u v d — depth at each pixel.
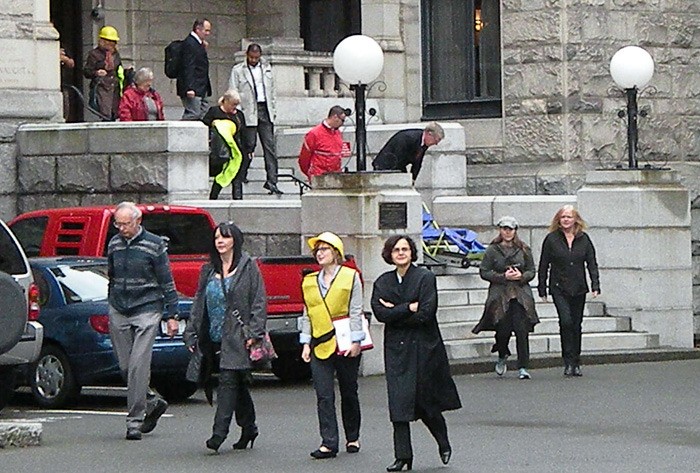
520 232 51.81
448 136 54.06
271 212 47.16
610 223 51.03
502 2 58.59
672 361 48.59
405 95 61.16
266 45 59.53
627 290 50.88
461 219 52.72
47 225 42.22
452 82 60.62
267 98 53.53
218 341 30.72
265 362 30.59
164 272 32.75
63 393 37.91
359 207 43.88
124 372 32.84
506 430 33.28
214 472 28.28
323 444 29.84
